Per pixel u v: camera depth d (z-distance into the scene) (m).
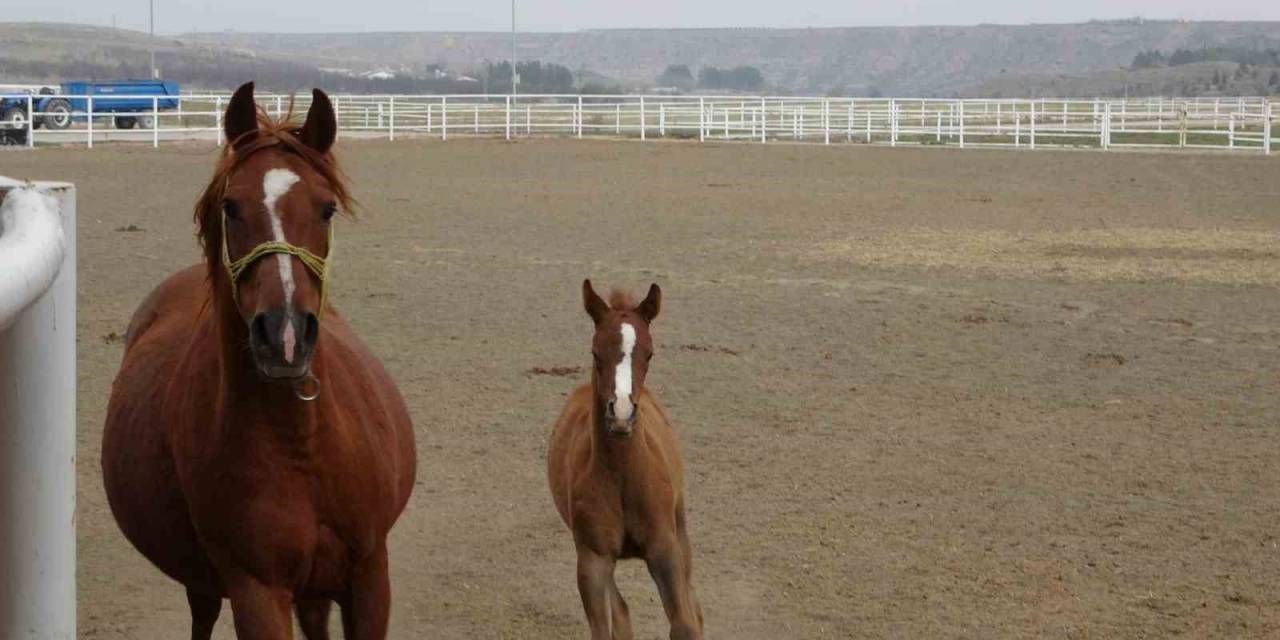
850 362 12.10
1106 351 12.70
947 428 9.88
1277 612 6.37
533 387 11.00
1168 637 6.07
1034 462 8.98
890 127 45.78
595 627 5.51
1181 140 41.47
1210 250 19.50
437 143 40.84
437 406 10.33
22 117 39.72
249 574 4.04
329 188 4.04
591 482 5.69
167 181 27.50
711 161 35.56
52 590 2.56
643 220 22.67
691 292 15.66
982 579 6.80
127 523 4.65
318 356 4.04
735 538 7.42
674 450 6.18
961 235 21.05
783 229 21.66
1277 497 8.22
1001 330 13.67
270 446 3.96
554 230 21.17
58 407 2.56
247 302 3.75
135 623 6.20
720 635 6.10
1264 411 10.45
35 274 2.08
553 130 48.16
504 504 8.05
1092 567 6.98
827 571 6.91
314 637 4.83
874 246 19.72
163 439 4.38
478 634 6.13
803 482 8.50
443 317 13.91
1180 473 8.74
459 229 21.09
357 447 4.22
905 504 8.05
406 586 6.71
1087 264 18.16
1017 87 199.25
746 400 10.66
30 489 2.52
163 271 16.19
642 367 5.64
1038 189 28.83
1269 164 34.91
